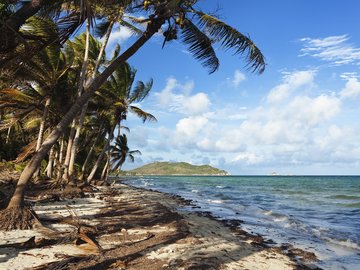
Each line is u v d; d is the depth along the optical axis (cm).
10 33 751
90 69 2853
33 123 3152
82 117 2364
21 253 708
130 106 3134
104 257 720
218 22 997
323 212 2056
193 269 683
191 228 1186
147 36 973
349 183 7919
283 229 1345
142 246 857
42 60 2030
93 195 2277
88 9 750
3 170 3006
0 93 2042
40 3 759
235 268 718
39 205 1529
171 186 6072
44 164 3434
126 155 5169
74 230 928
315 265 816
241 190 4769
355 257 905
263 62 1040
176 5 898
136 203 2022
